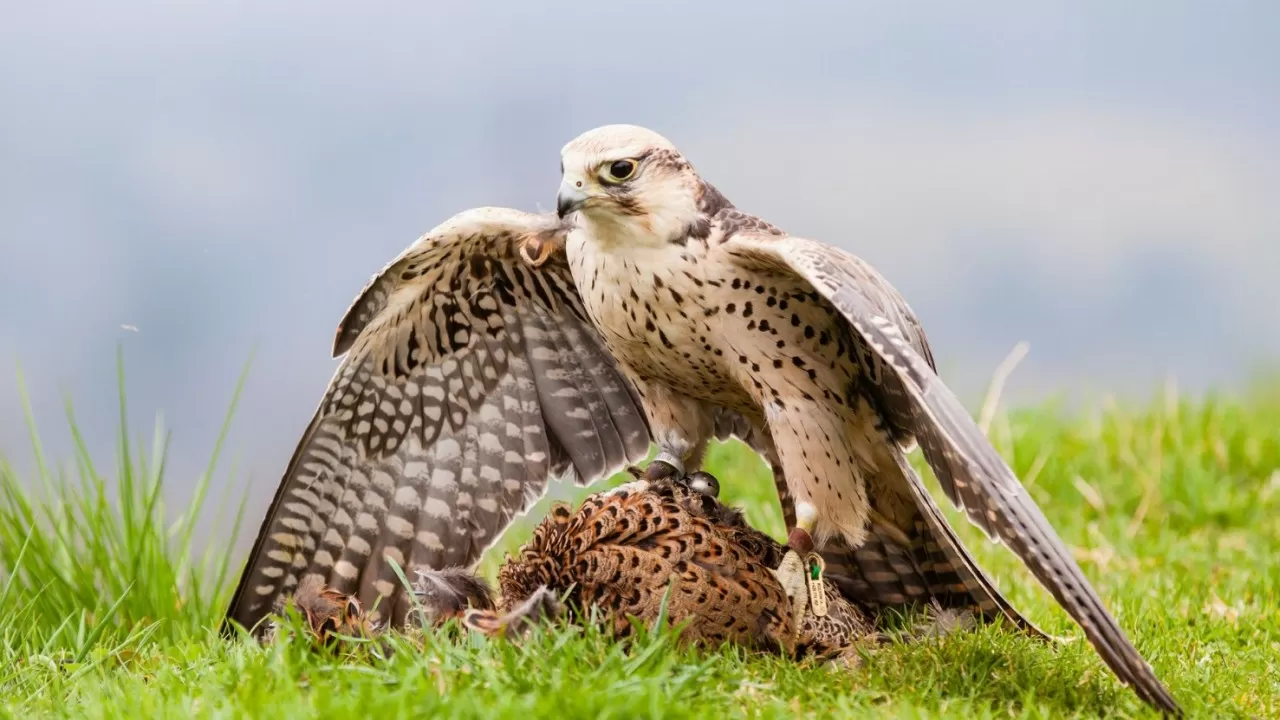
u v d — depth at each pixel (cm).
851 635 859
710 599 806
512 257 952
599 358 1005
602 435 1016
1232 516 1278
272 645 769
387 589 1002
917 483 851
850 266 816
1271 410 1541
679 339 872
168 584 977
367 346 972
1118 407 1511
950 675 759
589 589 814
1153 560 1164
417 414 1002
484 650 712
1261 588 1043
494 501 1010
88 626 941
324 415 991
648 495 845
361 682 677
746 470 1352
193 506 1046
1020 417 1452
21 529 977
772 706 675
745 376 872
